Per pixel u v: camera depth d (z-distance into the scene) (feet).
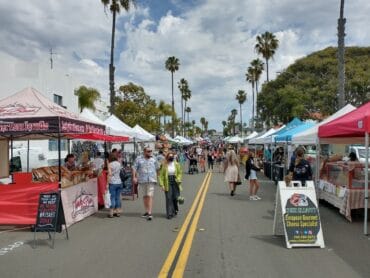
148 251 27.50
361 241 30.58
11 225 36.40
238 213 43.52
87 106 143.23
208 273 22.62
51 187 35.29
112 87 110.01
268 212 44.24
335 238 31.60
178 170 41.22
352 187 39.70
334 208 47.50
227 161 59.93
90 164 51.13
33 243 30.14
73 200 38.14
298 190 29.37
